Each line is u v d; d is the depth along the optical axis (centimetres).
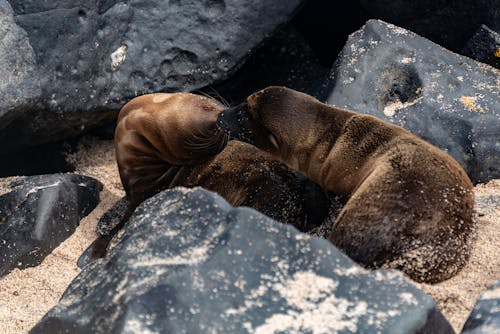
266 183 1222
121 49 1455
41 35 1357
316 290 766
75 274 1145
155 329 705
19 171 1515
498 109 1359
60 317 810
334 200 1166
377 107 1374
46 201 1234
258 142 1261
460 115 1345
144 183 1368
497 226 1115
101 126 1566
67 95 1399
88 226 1294
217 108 1334
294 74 1656
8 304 1068
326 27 1675
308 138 1203
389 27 1455
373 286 775
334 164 1162
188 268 764
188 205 872
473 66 1425
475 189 1319
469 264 1024
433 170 1037
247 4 1484
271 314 734
